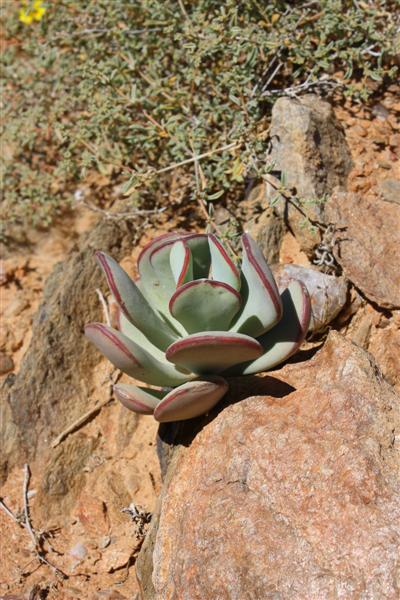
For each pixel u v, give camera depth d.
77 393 1.23
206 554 0.92
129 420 1.19
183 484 1.00
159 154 1.34
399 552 0.85
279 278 1.15
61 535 1.14
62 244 1.42
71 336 1.25
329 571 0.86
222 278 1.02
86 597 1.08
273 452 0.94
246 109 1.24
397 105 1.30
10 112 1.49
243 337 0.94
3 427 1.21
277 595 0.87
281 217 1.21
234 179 1.25
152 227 1.32
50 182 1.42
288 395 0.99
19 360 1.30
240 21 1.33
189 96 1.30
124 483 1.15
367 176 1.23
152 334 1.03
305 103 1.24
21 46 1.58
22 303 1.35
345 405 0.95
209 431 1.00
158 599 0.97
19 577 1.10
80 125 1.35
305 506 0.90
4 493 1.18
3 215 1.42
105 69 1.33
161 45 1.36
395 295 1.11
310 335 1.13
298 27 1.33
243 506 0.92
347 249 1.13
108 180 1.42
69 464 1.18
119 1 1.37
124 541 1.11
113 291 0.99
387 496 0.88
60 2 1.45
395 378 1.12
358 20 1.29
